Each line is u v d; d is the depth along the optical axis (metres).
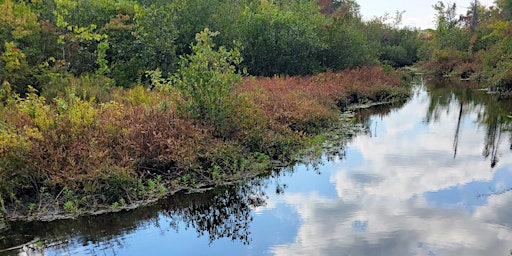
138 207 6.44
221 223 6.09
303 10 22.22
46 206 6.22
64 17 13.78
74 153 6.58
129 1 16.39
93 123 7.36
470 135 11.66
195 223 6.09
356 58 21.77
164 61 14.09
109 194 6.57
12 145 6.21
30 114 7.58
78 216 6.10
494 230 5.69
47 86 10.58
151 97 9.80
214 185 7.31
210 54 8.90
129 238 5.61
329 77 17.27
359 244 5.32
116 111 8.18
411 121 13.68
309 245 5.32
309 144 9.68
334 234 5.62
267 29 18.39
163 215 6.32
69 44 12.80
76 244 5.43
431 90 22.23
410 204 6.61
